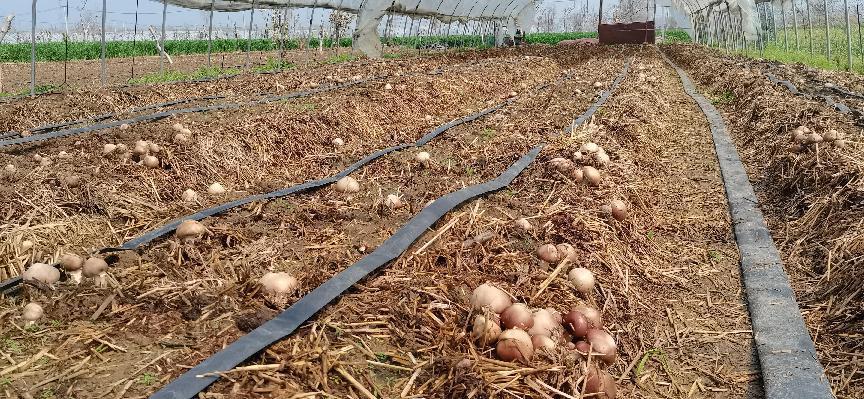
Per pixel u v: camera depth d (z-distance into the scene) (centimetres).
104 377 76
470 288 99
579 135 187
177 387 73
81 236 126
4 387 74
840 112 236
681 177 196
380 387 76
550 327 83
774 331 105
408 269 106
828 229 135
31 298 92
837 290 113
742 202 167
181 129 189
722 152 224
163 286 97
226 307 91
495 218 128
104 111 269
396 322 89
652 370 97
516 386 75
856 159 156
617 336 101
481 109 321
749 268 128
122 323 88
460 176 165
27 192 138
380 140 235
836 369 95
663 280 124
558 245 111
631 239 134
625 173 164
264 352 81
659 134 238
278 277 96
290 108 248
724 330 108
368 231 125
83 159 165
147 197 152
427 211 126
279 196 150
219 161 181
